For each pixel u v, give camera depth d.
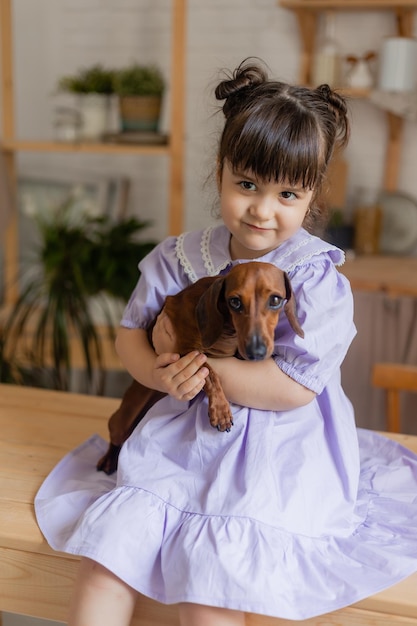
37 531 1.11
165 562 1.01
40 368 2.24
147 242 2.50
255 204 1.08
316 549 1.04
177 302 1.11
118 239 2.43
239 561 0.98
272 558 0.98
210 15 2.76
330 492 1.12
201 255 1.21
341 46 2.69
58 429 1.48
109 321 2.35
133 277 2.38
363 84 2.52
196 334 1.07
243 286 0.93
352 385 2.34
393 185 2.74
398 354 2.28
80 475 1.27
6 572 1.12
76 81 2.60
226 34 2.76
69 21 2.89
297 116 1.06
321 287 1.12
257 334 0.91
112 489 1.17
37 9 2.91
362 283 2.29
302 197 1.09
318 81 2.55
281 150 1.03
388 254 2.73
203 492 1.07
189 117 2.84
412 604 0.97
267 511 1.03
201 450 1.10
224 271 1.19
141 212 2.99
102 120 2.60
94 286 2.37
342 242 2.67
